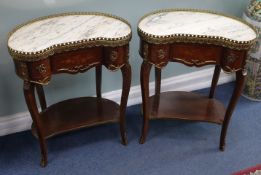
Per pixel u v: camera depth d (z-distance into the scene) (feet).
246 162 6.05
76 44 4.87
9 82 6.14
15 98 6.35
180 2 6.92
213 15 5.98
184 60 5.46
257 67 7.32
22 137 6.51
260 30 6.93
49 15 5.69
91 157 6.08
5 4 5.47
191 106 6.77
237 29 5.45
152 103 6.79
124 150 6.25
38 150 6.21
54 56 4.90
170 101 6.89
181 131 6.77
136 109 7.38
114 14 6.41
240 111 7.37
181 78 7.80
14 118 6.50
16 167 5.84
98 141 6.45
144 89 5.76
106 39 4.95
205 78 8.07
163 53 5.29
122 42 5.03
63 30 5.22
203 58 5.41
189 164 5.98
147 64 5.49
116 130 6.75
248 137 6.63
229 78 8.38
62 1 5.88
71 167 5.87
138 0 6.44
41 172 5.76
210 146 6.40
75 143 6.39
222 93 7.98
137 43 6.87
